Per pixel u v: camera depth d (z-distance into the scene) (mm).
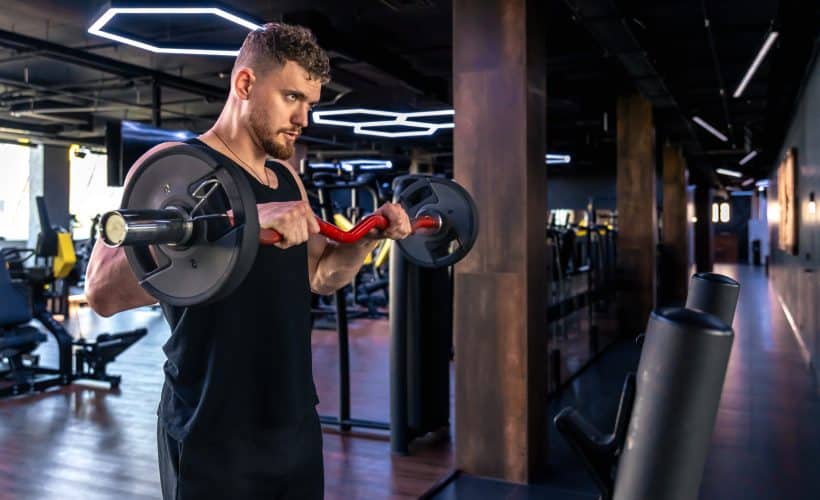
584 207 18078
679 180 11797
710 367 1192
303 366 1264
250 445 1188
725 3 5637
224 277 868
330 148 14898
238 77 1152
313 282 1478
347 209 8531
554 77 8281
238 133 1206
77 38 7160
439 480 3188
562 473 3322
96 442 3695
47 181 12578
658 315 1261
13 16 6410
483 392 3260
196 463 1154
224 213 894
